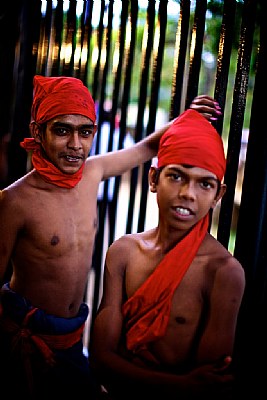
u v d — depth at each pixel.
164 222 1.79
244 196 1.92
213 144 1.72
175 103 2.14
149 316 1.75
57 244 2.07
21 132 2.75
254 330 1.94
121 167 2.26
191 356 1.78
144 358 1.78
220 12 3.01
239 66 1.93
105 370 1.81
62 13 2.57
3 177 2.96
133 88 7.28
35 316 2.04
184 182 1.71
